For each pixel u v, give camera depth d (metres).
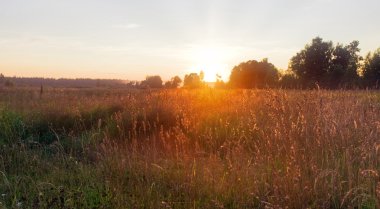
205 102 11.79
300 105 6.96
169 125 9.04
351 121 6.55
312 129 6.13
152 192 5.30
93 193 5.29
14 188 5.62
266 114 8.08
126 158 6.54
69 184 5.86
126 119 9.21
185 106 10.32
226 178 5.44
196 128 8.05
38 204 5.01
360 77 37.28
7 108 11.09
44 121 9.95
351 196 4.55
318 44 43.94
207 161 6.29
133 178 5.84
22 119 10.02
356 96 10.50
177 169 5.97
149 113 9.38
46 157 7.30
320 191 4.71
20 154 7.22
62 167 6.51
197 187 5.23
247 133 7.54
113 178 5.89
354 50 42.72
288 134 6.03
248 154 6.41
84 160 7.09
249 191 4.93
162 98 12.14
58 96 16.16
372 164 5.01
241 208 4.72
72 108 11.23
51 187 5.61
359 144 5.92
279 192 4.61
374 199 4.36
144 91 16.19
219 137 7.69
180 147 7.11
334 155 5.64
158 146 7.51
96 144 7.65
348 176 4.92
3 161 6.66
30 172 6.48
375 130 5.90
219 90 14.72
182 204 4.92
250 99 10.72
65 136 8.96
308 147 5.71
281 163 5.53
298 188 4.59
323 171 4.78
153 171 5.93
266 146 6.12
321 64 43.78
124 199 5.06
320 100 6.98
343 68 41.94
